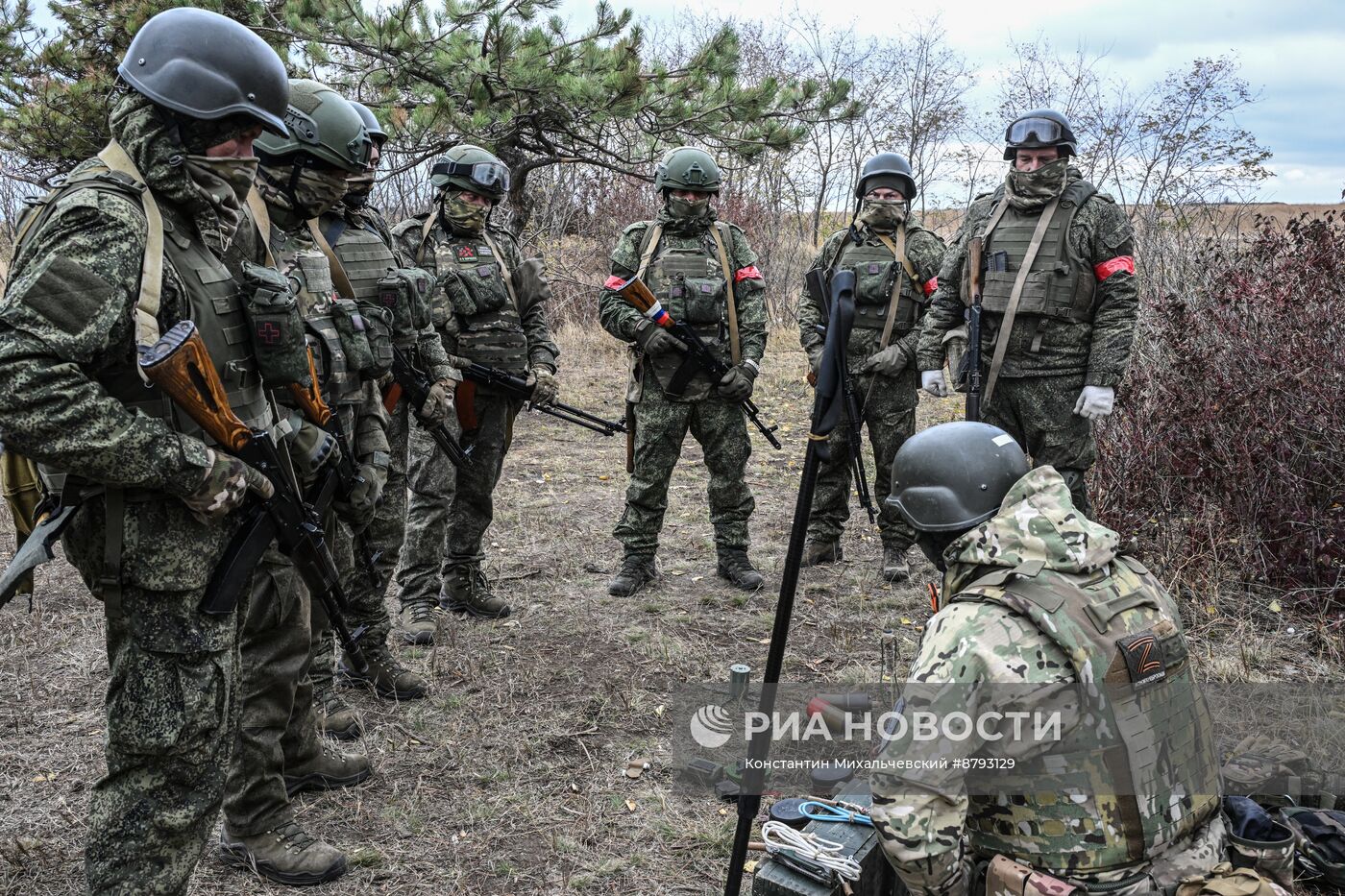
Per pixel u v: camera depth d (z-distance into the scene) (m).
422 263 4.59
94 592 2.28
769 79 9.83
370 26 8.53
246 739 2.88
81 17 9.48
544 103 9.24
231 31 2.26
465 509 4.86
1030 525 2.09
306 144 3.13
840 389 2.25
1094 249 4.54
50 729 3.79
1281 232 5.91
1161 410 5.44
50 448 2.02
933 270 5.39
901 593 5.27
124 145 2.22
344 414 3.29
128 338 2.16
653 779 3.52
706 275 5.14
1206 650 4.36
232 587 2.34
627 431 5.29
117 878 2.28
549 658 4.47
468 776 3.53
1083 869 1.97
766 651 4.56
